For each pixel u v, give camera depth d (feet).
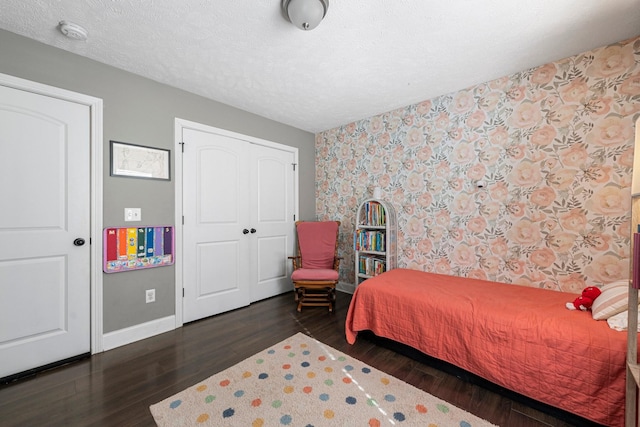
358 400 4.83
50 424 4.28
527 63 6.72
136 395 4.95
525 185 7.09
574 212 6.42
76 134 6.30
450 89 8.16
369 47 6.00
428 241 8.94
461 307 5.57
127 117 7.01
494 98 7.55
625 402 3.64
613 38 5.73
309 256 10.68
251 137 10.00
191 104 8.31
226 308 9.26
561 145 6.57
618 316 4.35
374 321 6.82
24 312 5.66
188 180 8.30
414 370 5.85
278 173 11.19
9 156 5.50
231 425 4.23
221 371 5.71
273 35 5.58
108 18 5.07
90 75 6.42
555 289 6.67
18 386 5.24
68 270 6.17
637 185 3.38
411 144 9.36
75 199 6.28
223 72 7.11
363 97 8.71
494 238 7.61
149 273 7.41
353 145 11.20
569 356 4.29
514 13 4.94
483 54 6.30
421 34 5.55
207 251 8.77
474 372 5.23
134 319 7.13
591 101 6.18
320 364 6.01
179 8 4.81
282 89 8.11
